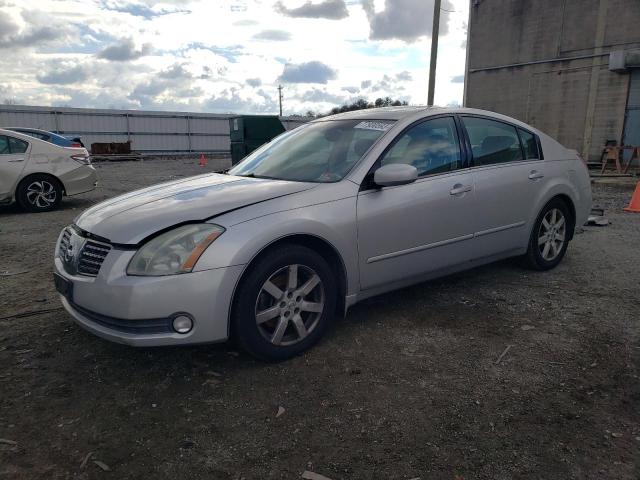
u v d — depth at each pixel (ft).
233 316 9.92
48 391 9.66
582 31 61.36
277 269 10.23
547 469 7.46
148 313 9.27
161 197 11.40
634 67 56.75
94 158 91.15
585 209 17.44
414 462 7.65
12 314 13.39
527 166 15.30
